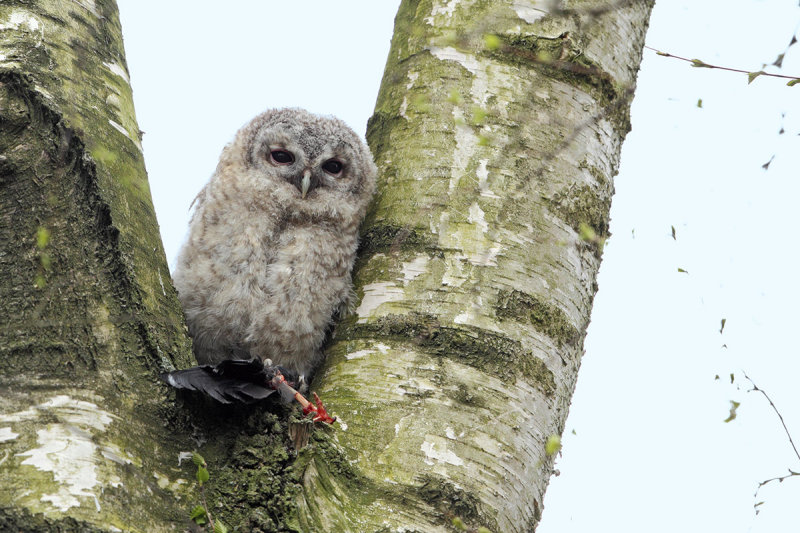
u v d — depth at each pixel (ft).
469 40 26.48
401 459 19.26
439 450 19.56
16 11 22.16
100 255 18.83
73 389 16.69
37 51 21.52
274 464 17.34
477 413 20.34
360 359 21.70
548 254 23.12
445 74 26.32
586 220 24.22
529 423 20.80
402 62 27.63
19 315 17.47
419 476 18.98
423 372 20.92
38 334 17.21
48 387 16.57
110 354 17.57
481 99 25.40
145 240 19.94
